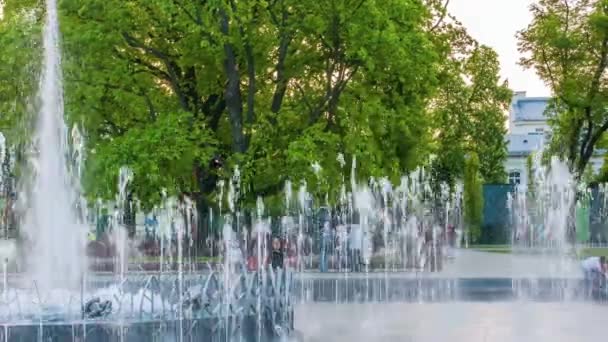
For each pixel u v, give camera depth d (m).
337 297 25.97
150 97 35.53
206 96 37.34
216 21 32.28
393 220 41.09
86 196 32.12
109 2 33.25
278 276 16.45
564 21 48.16
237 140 33.41
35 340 13.72
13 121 34.56
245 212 32.72
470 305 23.30
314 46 34.25
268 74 35.56
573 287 27.92
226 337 15.23
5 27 33.91
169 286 15.33
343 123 33.47
